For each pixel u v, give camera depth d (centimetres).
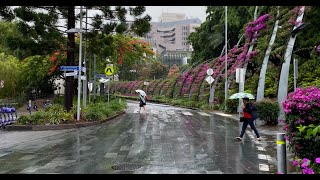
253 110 1179
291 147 805
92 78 3136
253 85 2286
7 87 3125
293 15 1593
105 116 1884
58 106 1736
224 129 1497
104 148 1018
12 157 896
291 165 758
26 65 3134
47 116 1559
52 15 1661
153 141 1148
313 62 2062
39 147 1045
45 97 4281
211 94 2933
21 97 3544
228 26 3422
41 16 1585
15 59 3231
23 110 2923
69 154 930
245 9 2847
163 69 7644
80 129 1493
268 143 1112
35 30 1605
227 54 2861
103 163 816
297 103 768
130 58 3011
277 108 1573
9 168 775
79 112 1655
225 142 1131
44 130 1462
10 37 1628
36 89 4169
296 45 2022
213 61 3234
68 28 1739
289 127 783
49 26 1644
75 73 1675
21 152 965
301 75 2061
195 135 1301
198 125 1662
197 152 952
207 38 3847
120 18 1767
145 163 814
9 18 1592
